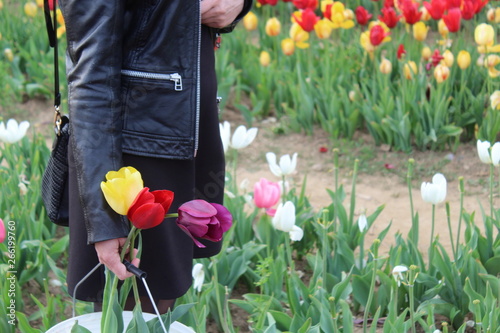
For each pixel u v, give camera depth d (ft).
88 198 6.97
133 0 7.29
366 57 21.85
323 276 10.70
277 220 10.21
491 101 17.24
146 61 7.41
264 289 11.59
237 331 10.36
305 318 10.21
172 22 7.30
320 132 20.80
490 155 12.02
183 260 8.36
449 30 18.54
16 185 14.12
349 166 18.78
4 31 25.77
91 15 6.91
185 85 7.50
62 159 8.07
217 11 8.03
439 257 11.11
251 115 21.66
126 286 7.80
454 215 15.92
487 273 11.55
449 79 19.89
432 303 11.00
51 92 22.49
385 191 17.38
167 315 7.50
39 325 11.69
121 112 7.47
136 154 7.58
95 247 7.11
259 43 25.81
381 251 14.29
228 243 12.37
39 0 24.04
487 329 9.58
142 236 7.97
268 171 18.78
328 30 19.69
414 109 18.99
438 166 18.33
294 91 21.06
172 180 7.93
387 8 19.15
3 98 22.75
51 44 8.31
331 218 13.21
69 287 8.16
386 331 9.32
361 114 20.39
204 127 8.39
